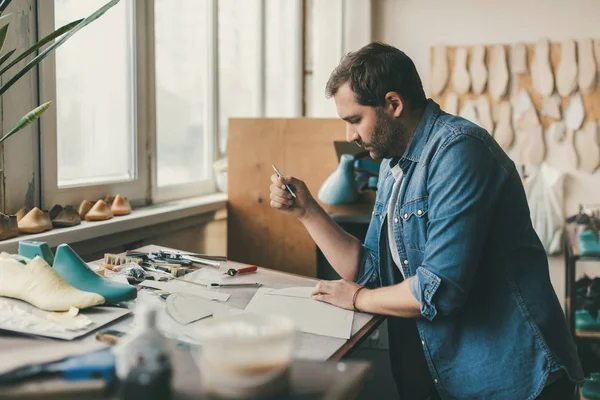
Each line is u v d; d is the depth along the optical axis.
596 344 2.65
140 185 2.49
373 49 1.29
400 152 1.34
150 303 1.13
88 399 0.62
